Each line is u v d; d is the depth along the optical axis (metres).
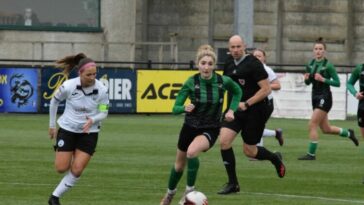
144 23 86.25
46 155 39.50
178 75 65.25
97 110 25.59
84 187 30.11
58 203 25.41
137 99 64.62
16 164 36.12
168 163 37.41
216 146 45.66
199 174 34.19
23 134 49.47
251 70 29.33
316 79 39.75
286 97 65.50
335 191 30.30
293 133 53.66
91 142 25.56
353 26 89.31
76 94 25.31
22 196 28.02
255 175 34.22
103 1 80.00
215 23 87.31
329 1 88.94
